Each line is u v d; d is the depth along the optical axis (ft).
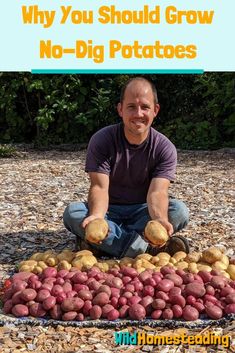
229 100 18.07
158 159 7.39
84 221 6.84
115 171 7.45
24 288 5.95
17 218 10.00
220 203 11.05
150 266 6.58
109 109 19.33
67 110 18.83
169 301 5.78
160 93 19.40
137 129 7.01
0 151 17.37
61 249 8.37
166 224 6.78
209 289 5.90
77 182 13.12
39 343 5.32
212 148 18.06
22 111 19.86
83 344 5.31
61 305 5.72
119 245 7.47
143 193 7.68
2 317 5.74
